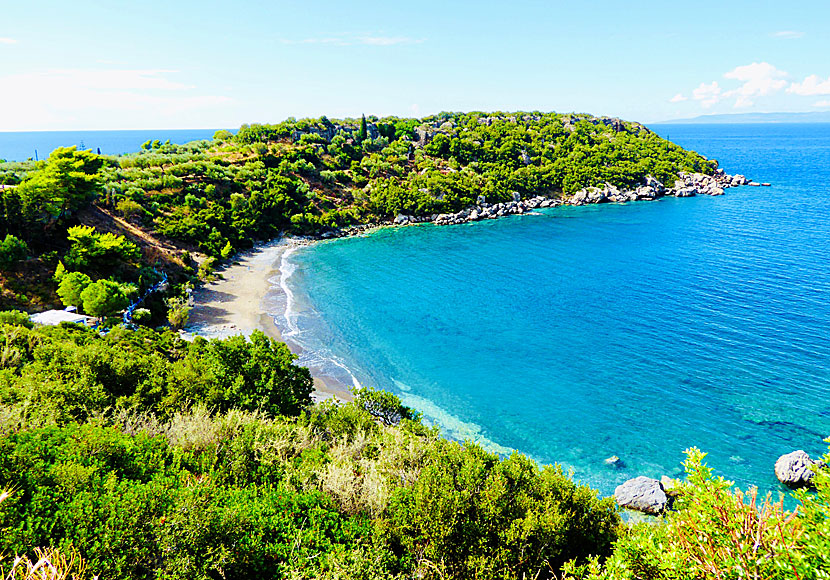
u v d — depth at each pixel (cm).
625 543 1204
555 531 1756
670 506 3191
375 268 9556
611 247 10850
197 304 7269
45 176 7044
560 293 7794
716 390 4666
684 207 15600
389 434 2717
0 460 1580
